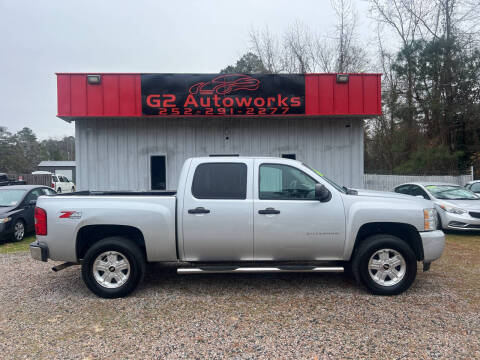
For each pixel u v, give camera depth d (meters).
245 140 10.80
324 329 3.96
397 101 26.73
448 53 23.48
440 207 9.74
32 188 10.61
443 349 3.51
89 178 10.55
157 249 4.99
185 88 9.84
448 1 23.22
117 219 4.93
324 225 4.96
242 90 9.92
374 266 5.00
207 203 4.96
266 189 5.08
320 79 10.04
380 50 27.72
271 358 3.38
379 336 3.78
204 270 5.01
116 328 4.04
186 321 4.20
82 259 5.19
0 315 4.45
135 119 10.52
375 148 31.34
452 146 24.05
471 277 5.83
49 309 4.62
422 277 5.84
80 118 10.22
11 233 9.22
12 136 59.38
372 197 5.12
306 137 10.86
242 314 4.39
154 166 10.70
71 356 3.45
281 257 5.06
